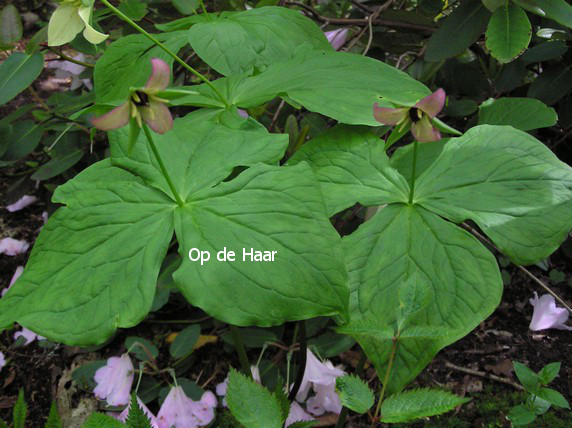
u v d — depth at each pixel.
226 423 0.73
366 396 0.48
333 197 0.55
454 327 0.49
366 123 0.56
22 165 1.19
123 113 0.44
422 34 0.94
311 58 0.66
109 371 0.75
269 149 0.55
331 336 0.79
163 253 0.50
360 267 0.52
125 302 0.49
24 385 0.83
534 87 0.87
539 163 0.54
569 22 0.66
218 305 0.47
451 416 0.74
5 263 1.02
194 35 0.69
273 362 0.79
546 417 0.72
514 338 0.84
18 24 0.84
